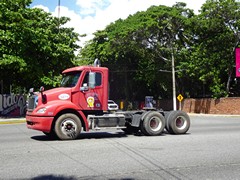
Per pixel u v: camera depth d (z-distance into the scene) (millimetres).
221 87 42062
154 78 52062
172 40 46156
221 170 7758
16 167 8094
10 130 18219
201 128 18094
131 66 56906
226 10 39406
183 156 9336
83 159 8953
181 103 48844
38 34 30781
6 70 32938
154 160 8797
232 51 40375
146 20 47062
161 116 14383
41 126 12570
